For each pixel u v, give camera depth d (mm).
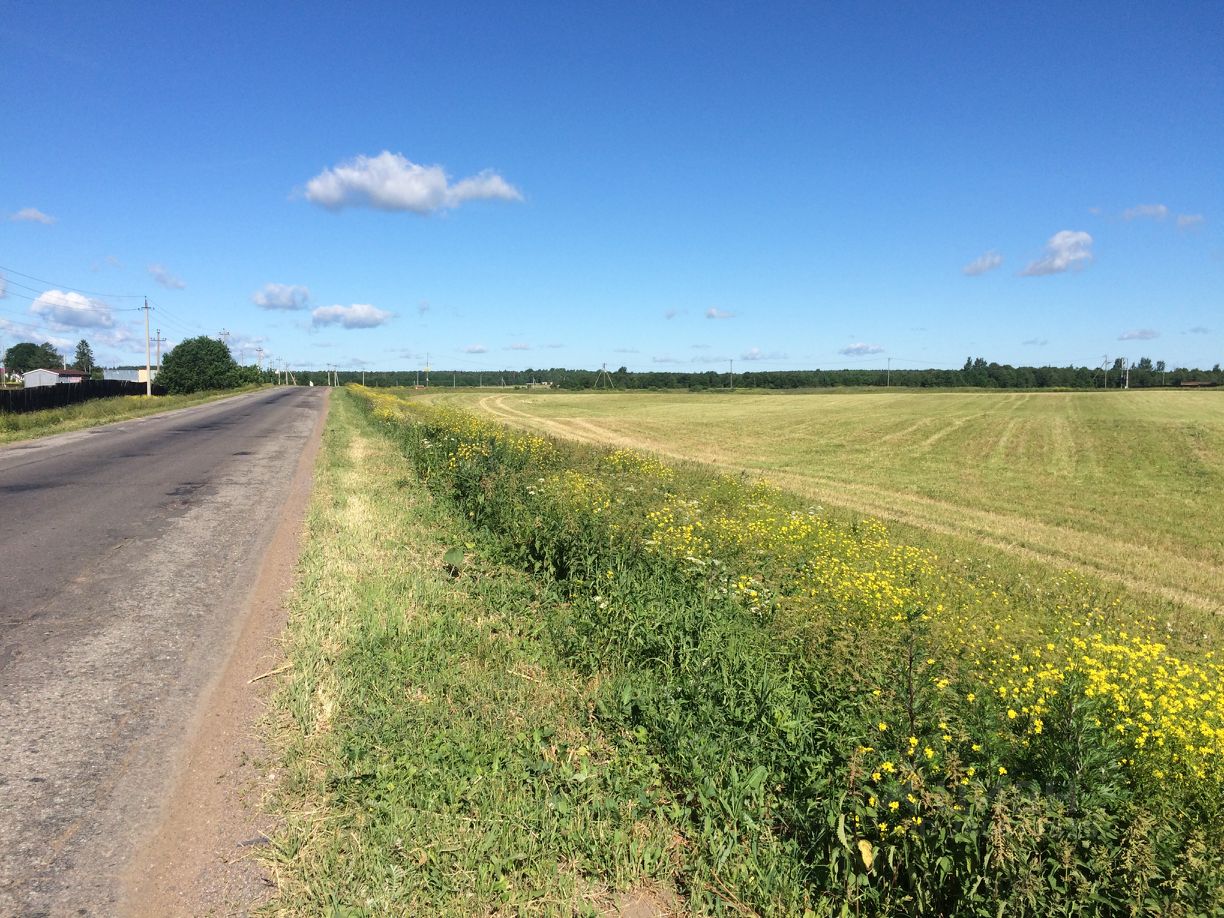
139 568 7387
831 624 5621
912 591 7316
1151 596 9789
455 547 8250
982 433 37438
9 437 22109
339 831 3350
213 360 87000
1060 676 4211
